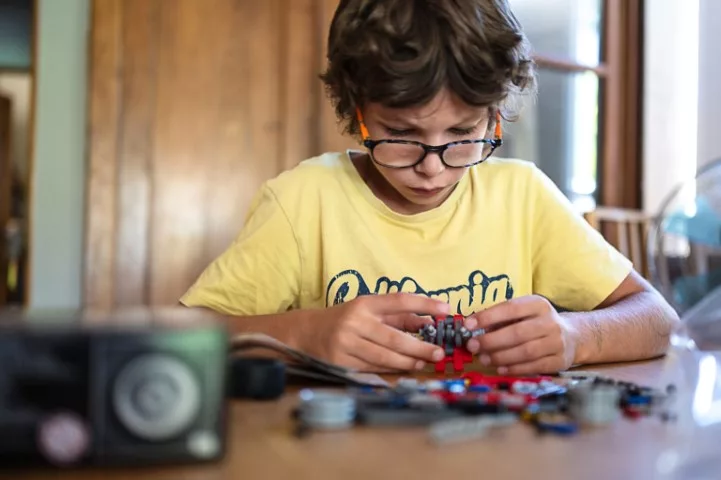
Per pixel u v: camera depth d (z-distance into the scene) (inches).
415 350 32.1
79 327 16.6
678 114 111.3
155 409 16.4
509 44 38.5
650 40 110.9
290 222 46.4
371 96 37.3
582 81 108.0
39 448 15.9
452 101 36.5
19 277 100.2
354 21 40.0
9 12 88.0
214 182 85.0
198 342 16.7
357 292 45.9
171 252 83.3
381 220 47.1
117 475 16.1
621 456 18.3
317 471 16.6
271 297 45.4
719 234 40.9
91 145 79.9
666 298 45.0
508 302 33.7
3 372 15.9
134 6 81.4
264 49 86.9
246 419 21.5
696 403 24.9
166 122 83.0
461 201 48.4
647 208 111.7
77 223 81.7
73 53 81.6
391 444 18.9
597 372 33.3
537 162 104.7
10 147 108.4
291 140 88.0
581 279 46.8
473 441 19.4
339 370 27.5
